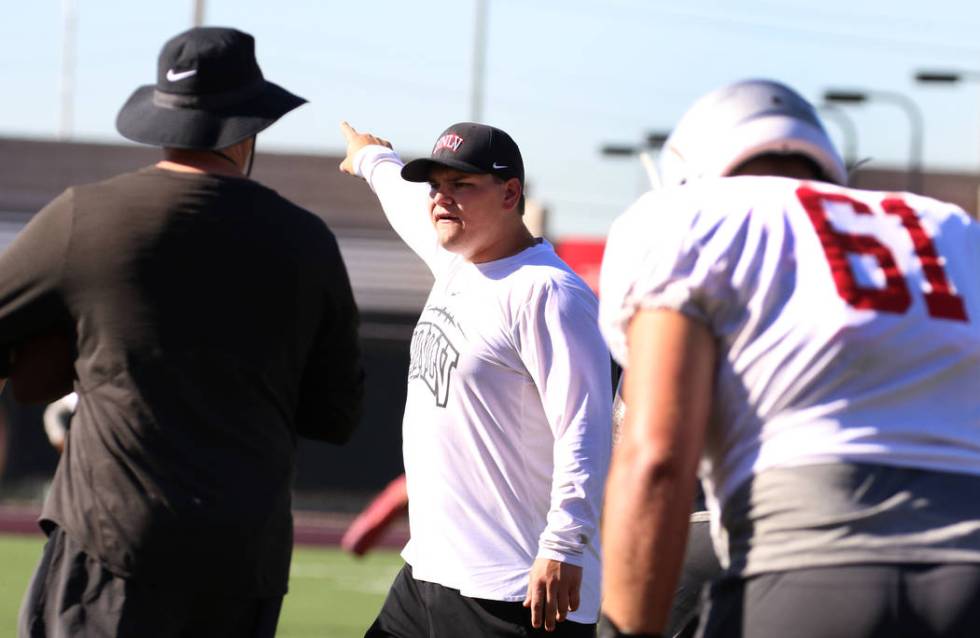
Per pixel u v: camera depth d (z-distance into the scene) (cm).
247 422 1259
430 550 1633
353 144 2020
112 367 1238
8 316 1250
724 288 905
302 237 1300
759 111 988
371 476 10169
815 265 911
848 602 854
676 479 858
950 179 12569
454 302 1655
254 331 1264
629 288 920
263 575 1264
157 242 1250
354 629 3700
